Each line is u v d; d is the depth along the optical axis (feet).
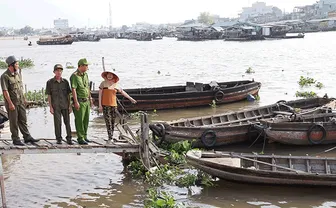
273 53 217.56
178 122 55.06
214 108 81.15
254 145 54.95
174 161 45.09
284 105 66.64
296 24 480.23
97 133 61.21
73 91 38.63
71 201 37.76
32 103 74.90
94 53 272.31
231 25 423.64
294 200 37.50
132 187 40.81
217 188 40.27
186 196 38.55
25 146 37.99
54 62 205.57
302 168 41.11
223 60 190.39
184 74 141.18
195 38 405.59
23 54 275.39
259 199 37.78
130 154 46.39
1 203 37.24
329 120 56.39
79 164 47.55
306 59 179.63
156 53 254.47
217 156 41.24
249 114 63.62
